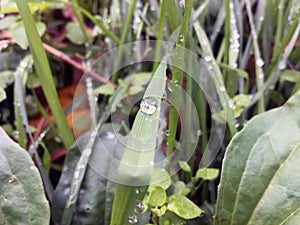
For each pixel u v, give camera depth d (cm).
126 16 16
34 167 10
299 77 14
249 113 15
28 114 15
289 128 10
